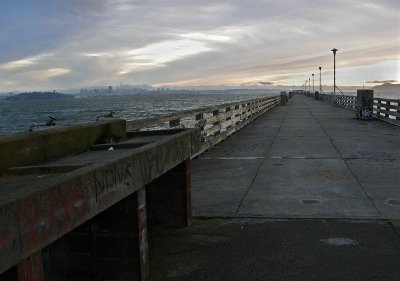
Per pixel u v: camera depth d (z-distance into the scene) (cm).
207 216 512
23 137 327
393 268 363
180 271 365
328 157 932
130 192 301
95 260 340
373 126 1672
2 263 178
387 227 465
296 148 1085
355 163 852
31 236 196
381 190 630
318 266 370
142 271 339
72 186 228
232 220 500
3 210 179
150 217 475
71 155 381
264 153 1016
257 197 609
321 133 1432
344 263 374
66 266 344
